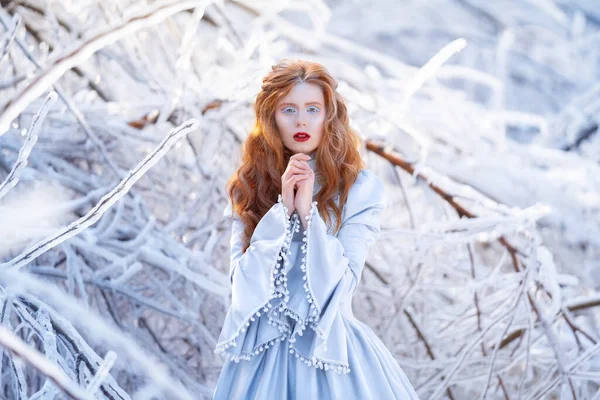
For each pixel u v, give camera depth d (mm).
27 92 1896
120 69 4020
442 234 3438
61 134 3578
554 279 3402
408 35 8195
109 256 3127
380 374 2109
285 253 2102
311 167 2289
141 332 3439
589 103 6242
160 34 4066
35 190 3324
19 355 1533
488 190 4172
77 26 3807
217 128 3754
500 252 4566
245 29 4812
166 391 1978
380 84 4312
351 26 7691
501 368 3580
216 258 3865
